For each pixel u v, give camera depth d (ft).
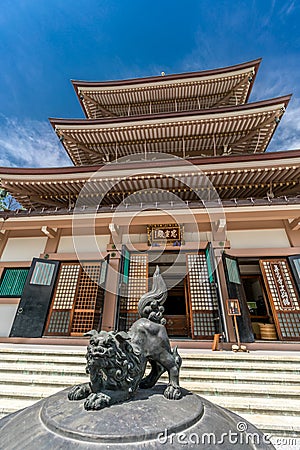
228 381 13.20
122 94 38.70
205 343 19.25
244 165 21.77
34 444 3.70
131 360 5.13
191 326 21.01
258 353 16.85
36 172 23.44
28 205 29.81
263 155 21.42
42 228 23.98
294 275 20.93
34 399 11.87
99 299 21.77
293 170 21.93
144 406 4.58
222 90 37.86
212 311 21.25
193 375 13.43
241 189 25.73
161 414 4.31
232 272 21.85
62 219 23.27
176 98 39.37
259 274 31.22
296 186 25.07
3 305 23.43
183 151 32.48
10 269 24.75
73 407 4.60
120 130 31.22
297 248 22.15
